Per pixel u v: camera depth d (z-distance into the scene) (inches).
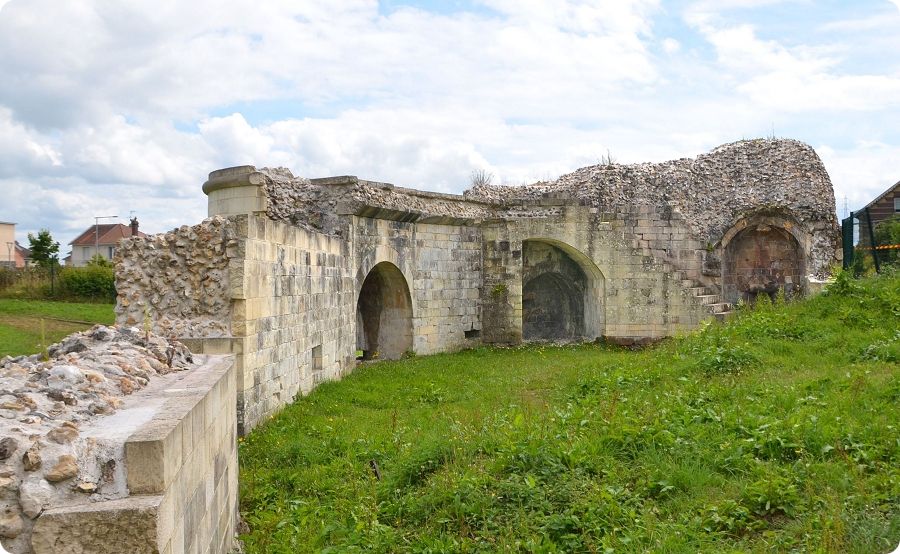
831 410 317.1
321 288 577.0
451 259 847.7
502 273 882.8
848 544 208.1
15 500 138.0
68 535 135.8
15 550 135.5
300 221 671.8
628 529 233.9
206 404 201.6
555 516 244.1
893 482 240.1
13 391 178.5
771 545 216.2
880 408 317.4
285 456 359.3
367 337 824.9
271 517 281.0
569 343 901.8
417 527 261.0
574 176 1051.3
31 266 1464.1
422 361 736.3
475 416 393.1
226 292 402.3
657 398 383.2
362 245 694.5
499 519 251.0
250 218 410.6
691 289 890.1
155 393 200.7
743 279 991.6
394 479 303.4
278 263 465.4
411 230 783.1
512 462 287.9
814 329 530.6
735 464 275.4
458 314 857.5
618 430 311.3
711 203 1039.6
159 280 412.8
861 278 682.2
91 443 146.6
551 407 413.7
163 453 146.6
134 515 137.8
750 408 339.0
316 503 299.1
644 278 892.6
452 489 271.3
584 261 908.0
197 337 397.4
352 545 248.7
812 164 1056.2
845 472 252.2
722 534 228.4
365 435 393.7
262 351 431.8
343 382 590.6
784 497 240.7
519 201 894.4
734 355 466.9
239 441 385.1
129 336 257.9
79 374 190.4
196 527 182.9
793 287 982.4
